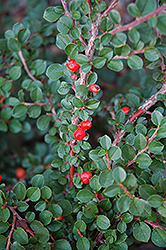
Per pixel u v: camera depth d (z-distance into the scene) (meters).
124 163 0.28
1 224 0.28
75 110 0.28
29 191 0.28
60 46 0.28
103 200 0.28
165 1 0.25
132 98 0.33
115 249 0.28
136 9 0.23
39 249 0.28
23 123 0.40
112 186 0.25
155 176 0.28
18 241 0.28
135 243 0.37
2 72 0.40
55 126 0.35
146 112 0.30
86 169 0.30
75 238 0.30
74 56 0.27
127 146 0.28
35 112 0.34
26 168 0.42
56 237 0.30
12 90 0.41
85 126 0.28
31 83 0.35
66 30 0.27
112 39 0.25
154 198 0.25
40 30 0.38
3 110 0.38
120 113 0.30
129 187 0.25
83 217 0.29
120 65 0.26
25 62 0.37
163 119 0.27
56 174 0.32
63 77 0.32
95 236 0.31
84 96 0.28
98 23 0.27
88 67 0.26
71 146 0.30
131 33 0.24
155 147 0.27
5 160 0.42
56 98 0.37
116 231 0.29
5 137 0.44
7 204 0.29
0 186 0.30
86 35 0.28
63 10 0.27
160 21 0.23
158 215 0.28
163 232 0.27
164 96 0.29
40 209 0.29
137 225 0.27
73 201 0.32
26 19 0.40
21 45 0.36
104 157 0.27
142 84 0.41
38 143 0.42
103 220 0.27
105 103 0.40
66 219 0.31
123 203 0.25
